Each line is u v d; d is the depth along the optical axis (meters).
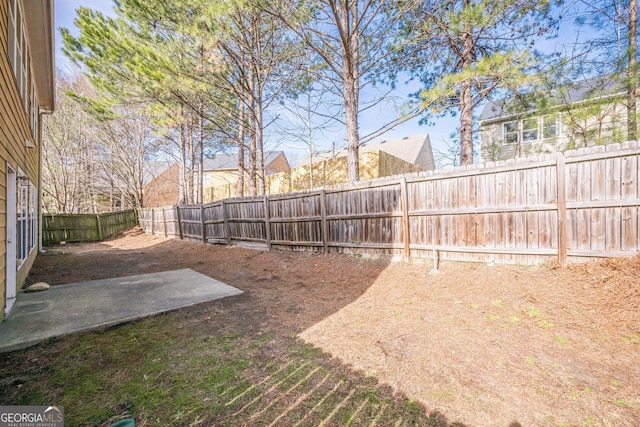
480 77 4.90
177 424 1.65
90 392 1.96
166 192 23.19
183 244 9.74
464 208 4.34
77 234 12.50
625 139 5.26
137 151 16.75
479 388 1.90
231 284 4.84
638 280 2.79
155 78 6.33
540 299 3.08
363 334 2.77
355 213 5.58
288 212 6.71
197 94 7.19
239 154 11.40
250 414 1.73
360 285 4.34
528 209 3.83
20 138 4.69
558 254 3.61
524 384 1.91
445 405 1.76
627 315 2.52
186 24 6.11
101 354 2.47
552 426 1.57
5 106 3.52
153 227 12.95
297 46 7.94
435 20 5.58
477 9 4.55
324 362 2.30
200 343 2.67
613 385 1.85
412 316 3.12
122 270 6.20
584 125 5.87
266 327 3.02
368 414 1.71
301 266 5.61
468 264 4.27
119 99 8.09
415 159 16.64
